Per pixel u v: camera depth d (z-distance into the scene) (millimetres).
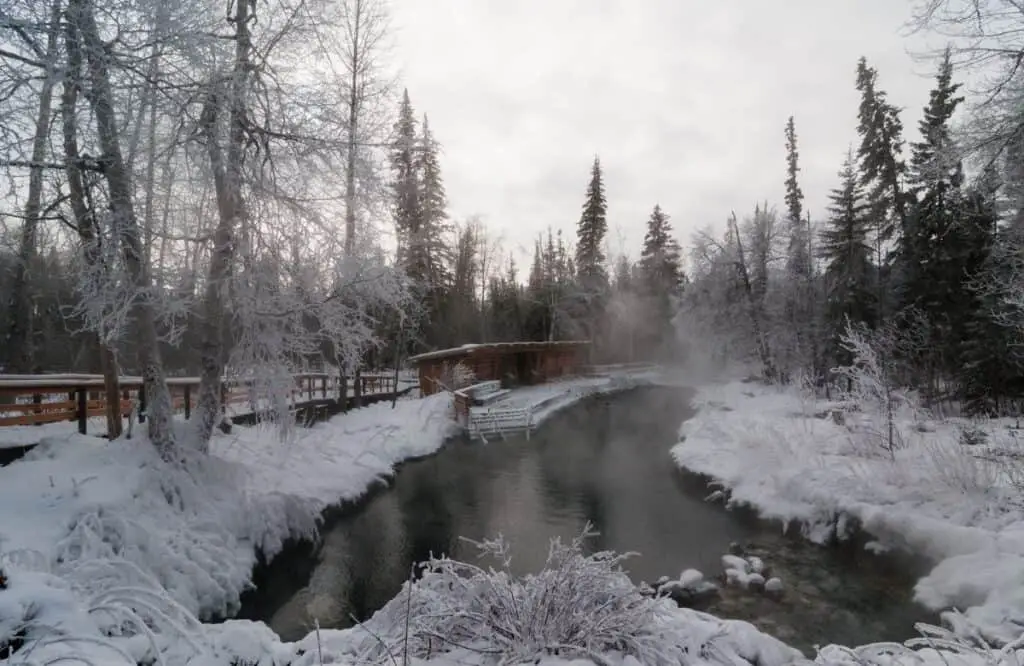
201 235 9164
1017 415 14758
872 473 9484
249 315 9352
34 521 6125
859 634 6172
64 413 10398
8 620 2928
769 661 4344
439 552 8891
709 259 34500
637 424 21672
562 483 12992
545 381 32562
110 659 3215
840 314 24953
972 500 7805
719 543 9133
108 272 8031
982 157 9109
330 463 12250
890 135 25203
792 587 7426
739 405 22000
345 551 9000
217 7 8711
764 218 33656
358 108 10273
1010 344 13906
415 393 26094
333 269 9781
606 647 3904
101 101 7684
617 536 9500
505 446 17312
